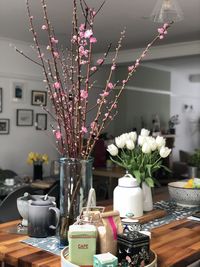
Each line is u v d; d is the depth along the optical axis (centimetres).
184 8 357
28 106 552
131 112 721
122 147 204
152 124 782
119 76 667
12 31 468
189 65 781
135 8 360
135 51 579
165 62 733
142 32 465
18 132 541
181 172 728
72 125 142
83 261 121
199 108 991
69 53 143
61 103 141
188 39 510
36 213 159
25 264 134
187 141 955
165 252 144
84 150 147
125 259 123
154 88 793
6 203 246
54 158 588
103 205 221
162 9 239
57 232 160
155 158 204
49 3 344
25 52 539
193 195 216
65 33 443
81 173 147
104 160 564
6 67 520
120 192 185
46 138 576
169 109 854
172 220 192
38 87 562
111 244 125
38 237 159
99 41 514
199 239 161
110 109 145
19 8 364
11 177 468
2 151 523
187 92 941
